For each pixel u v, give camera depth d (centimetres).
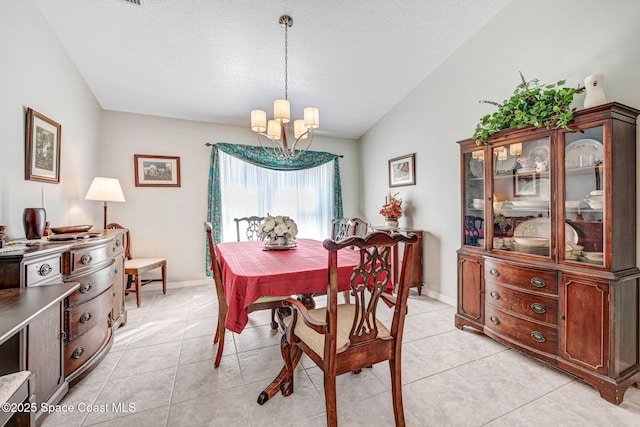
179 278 367
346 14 231
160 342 223
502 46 245
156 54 260
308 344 137
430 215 328
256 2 213
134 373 181
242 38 248
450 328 248
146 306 300
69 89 255
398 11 234
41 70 212
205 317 273
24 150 192
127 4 210
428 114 325
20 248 148
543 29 217
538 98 194
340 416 144
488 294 224
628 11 175
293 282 160
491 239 226
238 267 172
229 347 217
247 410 148
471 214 249
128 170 343
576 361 170
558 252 182
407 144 360
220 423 139
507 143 214
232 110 355
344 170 466
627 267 167
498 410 148
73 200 264
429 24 252
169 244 361
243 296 153
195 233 373
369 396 160
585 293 167
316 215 443
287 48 263
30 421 97
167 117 361
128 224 344
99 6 211
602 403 154
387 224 354
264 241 285
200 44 251
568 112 177
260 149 399
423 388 167
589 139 170
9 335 84
